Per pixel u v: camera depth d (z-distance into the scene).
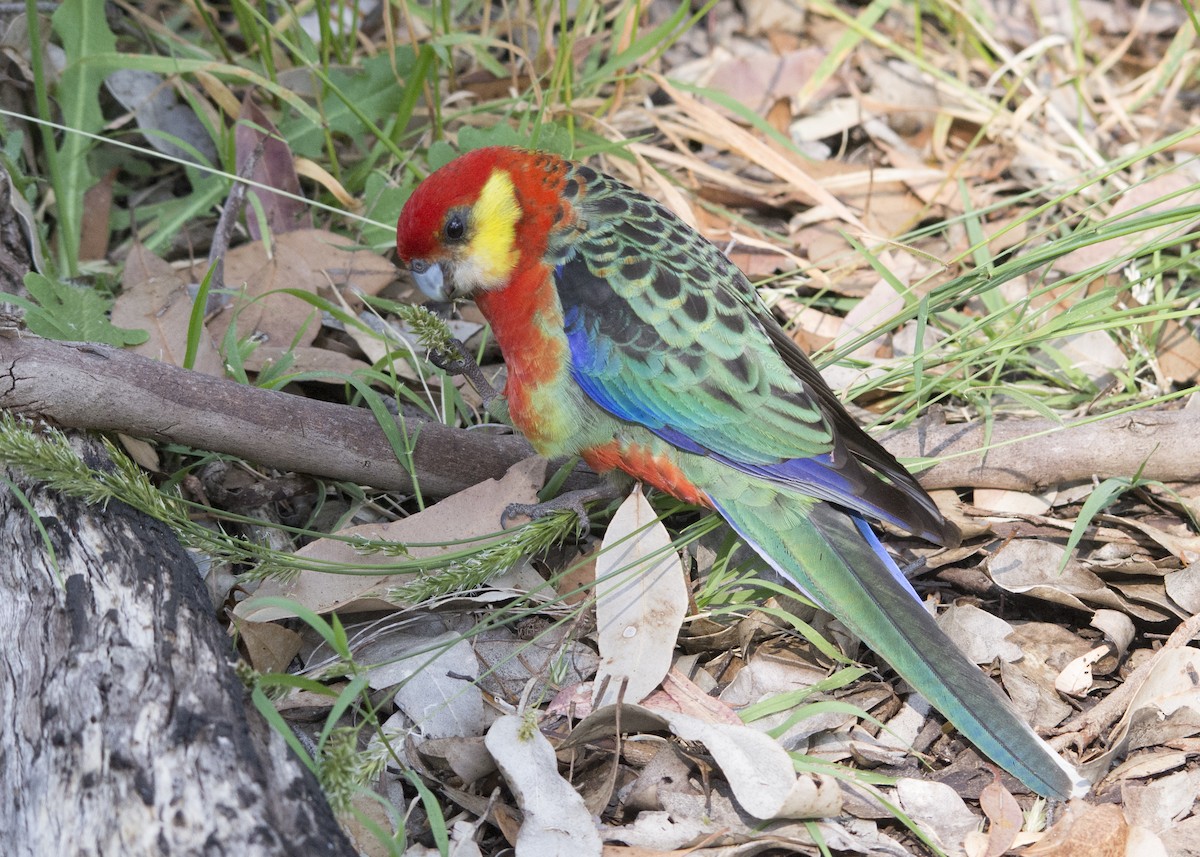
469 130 4.40
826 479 3.17
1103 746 3.07
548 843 2.67
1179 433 3.65
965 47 5.69
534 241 3.32
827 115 5.31
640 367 3.22
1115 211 4.78
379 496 3.74
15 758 2.42
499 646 3.25
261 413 3.27
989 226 4.85
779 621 3.34
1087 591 3.37
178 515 3.03
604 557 3.23
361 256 4.26
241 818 2.23
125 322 3.74
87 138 4.29
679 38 5.56
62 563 2.75
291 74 4.69
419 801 2.88
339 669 2.89
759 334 3.26
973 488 3.79
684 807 2.84
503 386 4.07
